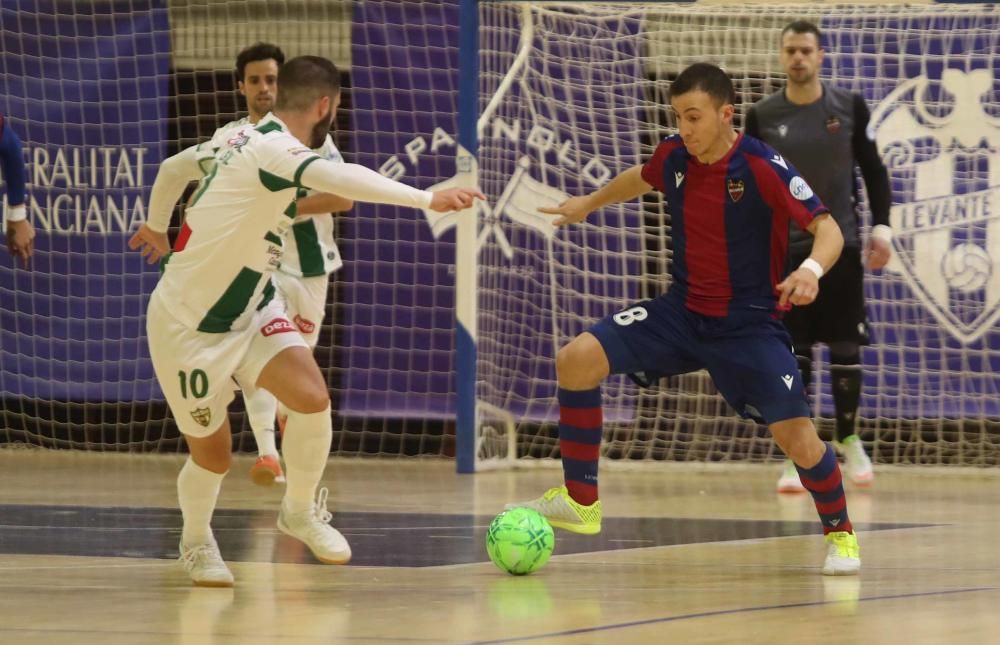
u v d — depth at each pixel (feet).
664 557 39.70
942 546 42.04
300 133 34.19
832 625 28.32
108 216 75.05
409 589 33.40
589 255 73.15
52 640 26.68
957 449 72.69
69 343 75.46
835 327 59.47
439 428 73.87
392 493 57.93
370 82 73.87
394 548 41.27
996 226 71.87
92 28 75.20
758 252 37.11
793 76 57.31
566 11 73.41
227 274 32.32
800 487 59.98
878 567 37.52
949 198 72.18
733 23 74.38
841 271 58.44
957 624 28.50
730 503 55.67
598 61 73.41
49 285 75.46
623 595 32.48
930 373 72.59
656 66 74.18
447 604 31.09
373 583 34.40
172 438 75.66
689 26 74.18
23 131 75.25
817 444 36.58
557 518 39.24
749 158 36.78
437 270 73.77
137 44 75.20
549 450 73.41
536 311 72.59
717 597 32.17
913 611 30.14
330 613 29.84
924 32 72.54
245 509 50.98
